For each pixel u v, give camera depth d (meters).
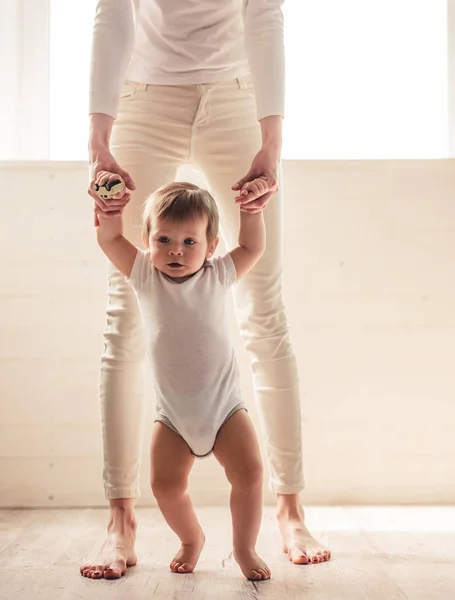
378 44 2.31
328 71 2.31
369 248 2.11
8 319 2.08
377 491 2.07
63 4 2.30
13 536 1.67
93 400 2.06
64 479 2.05
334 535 1.68
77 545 1.58
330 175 2.11
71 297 2.08
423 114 2.31
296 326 2.09
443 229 2.11
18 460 2.05
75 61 2.30
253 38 1.51
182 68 1.56
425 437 2.09
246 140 1.58
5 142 2.22
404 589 1.24
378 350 2.10
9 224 2.09
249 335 1.58
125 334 1.51
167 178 1.58
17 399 2.07
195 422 1.34
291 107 2.31
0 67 2.22
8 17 2.23
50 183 2.10
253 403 2.07
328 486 2.07
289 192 2.10
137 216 1.54
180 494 1.35
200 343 1.35
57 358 2.07
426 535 1.67
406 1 2.31
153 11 1.57
